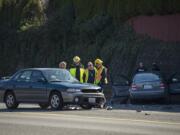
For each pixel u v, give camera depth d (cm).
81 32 8656
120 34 8206
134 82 5888
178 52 7469
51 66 8950
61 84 4856
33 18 9906
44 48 9181
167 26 7700
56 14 9325
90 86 4912
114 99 6188
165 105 5725
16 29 9825
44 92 4947
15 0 10131
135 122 3656
